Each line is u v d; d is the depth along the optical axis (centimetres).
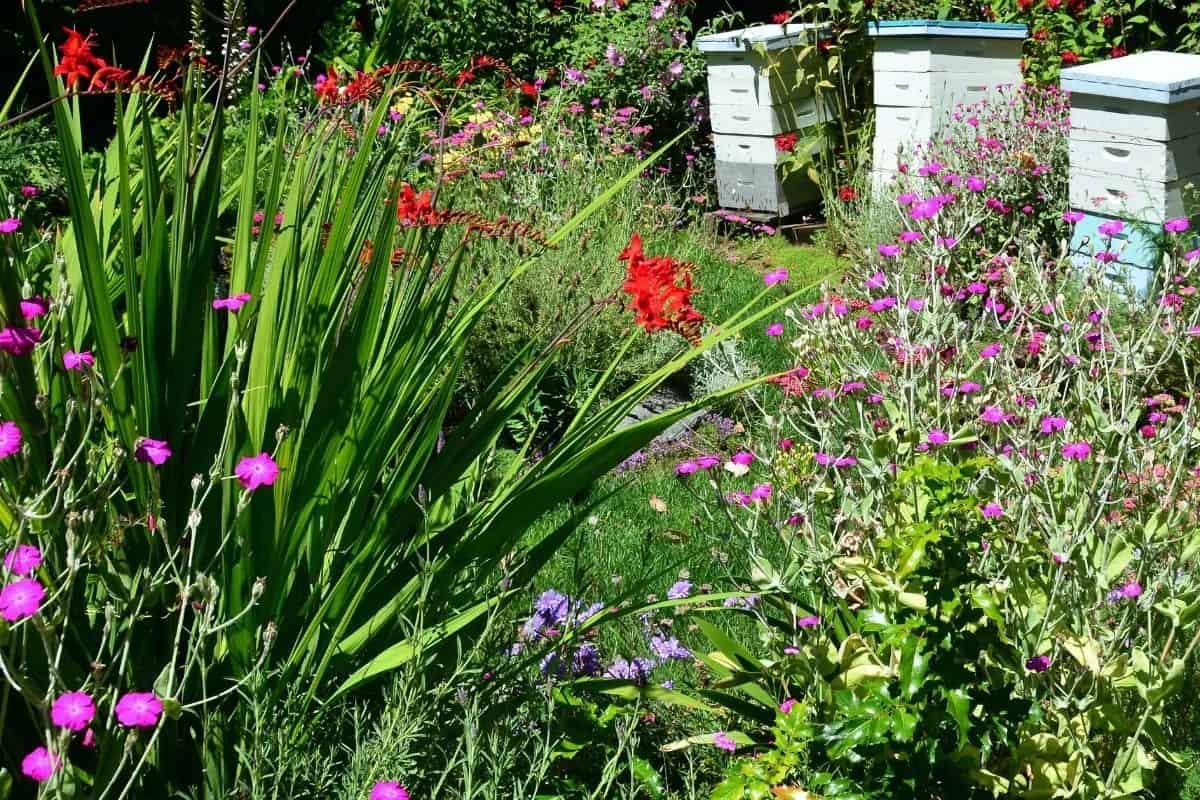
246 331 231
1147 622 278
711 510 425
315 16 1030
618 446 247
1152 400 347
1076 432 302
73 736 202
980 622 253
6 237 199
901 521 282
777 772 247
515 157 721
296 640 234
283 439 208
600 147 815
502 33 985
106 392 198
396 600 239
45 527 194
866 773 255
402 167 247
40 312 195
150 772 208
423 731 221
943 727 254
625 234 648
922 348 319
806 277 724
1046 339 339
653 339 562
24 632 183
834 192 861
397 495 246
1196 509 310
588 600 365
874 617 256
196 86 260
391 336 256
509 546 254
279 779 194
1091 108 592
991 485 316
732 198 891
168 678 199
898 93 785
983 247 580
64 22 952
